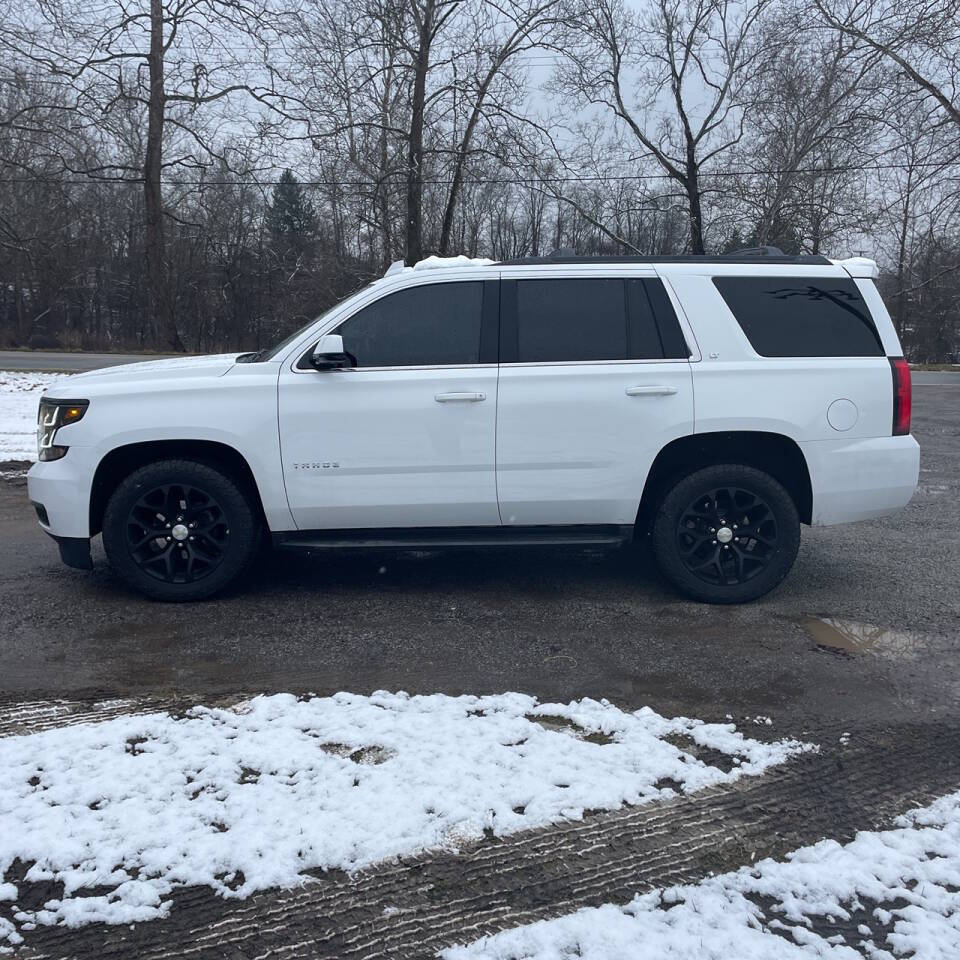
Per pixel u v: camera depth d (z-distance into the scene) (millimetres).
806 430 4762
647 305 4824
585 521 4875
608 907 2381
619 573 5625
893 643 4402
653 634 4508
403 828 2711
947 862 2584
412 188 27766
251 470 4742
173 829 2691
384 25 26203
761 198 31359
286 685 3818
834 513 4883
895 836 2715
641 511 5047
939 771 3139
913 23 25047
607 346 4793
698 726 3439
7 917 2344
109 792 2885
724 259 4996
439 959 2191
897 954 2201
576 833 2719
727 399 4734
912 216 27891
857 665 4117
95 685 3805
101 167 31953
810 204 29766
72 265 46781
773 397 4746
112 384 4793
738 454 5016
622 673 4000
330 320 4797
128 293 49625
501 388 4703
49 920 2332
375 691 3730
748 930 2283
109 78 27703
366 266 35688
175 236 48344
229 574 4891
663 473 4992
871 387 4820
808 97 29109
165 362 5496
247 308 50562
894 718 3566
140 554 4891
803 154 29469
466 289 4828
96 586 5277
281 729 3340
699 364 4762
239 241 49688
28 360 29984
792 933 2277
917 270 34000
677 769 3084
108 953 2223
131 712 3523
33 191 36500
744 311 4844
